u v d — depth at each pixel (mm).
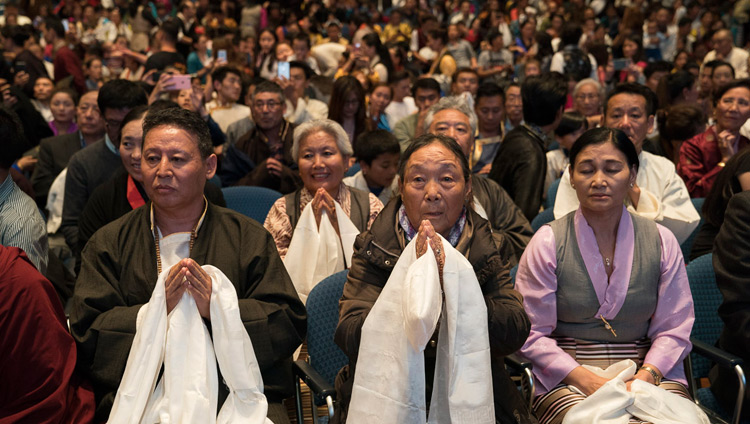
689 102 5902
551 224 2523
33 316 2062
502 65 10844
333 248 2869
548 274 2439
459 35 11805
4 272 2061
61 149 4797
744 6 12188
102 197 3273
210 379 2076
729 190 2854
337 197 3299
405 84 6922
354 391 2033
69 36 11016
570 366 2354
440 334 2055
